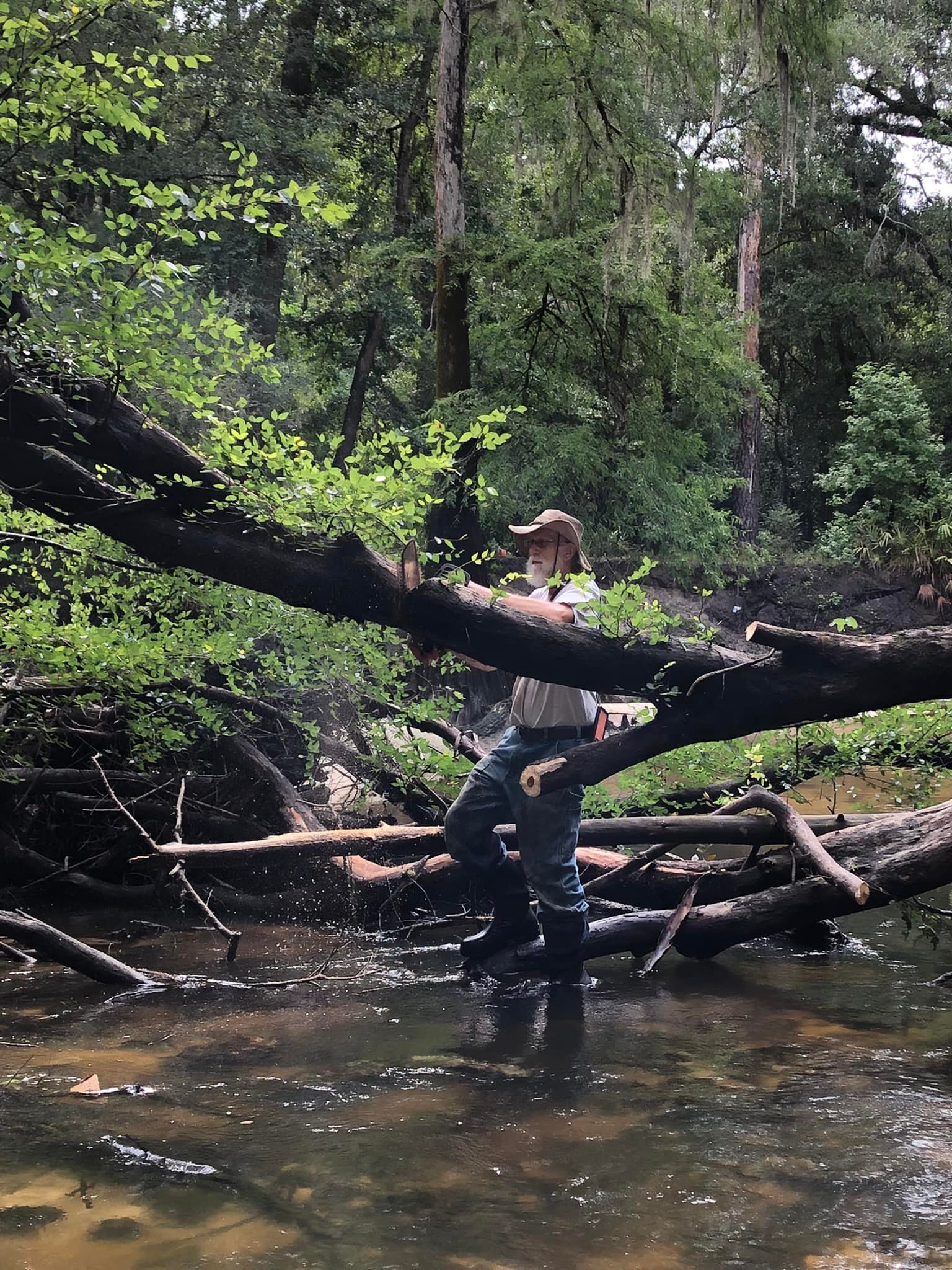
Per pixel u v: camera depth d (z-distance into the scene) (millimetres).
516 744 4367
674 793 6047
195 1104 3000
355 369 21984
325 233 18516
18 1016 3963
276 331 17125
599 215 14438
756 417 22125
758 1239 2205
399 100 19062
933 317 25656
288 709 6477
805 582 19719
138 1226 2248
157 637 5266
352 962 4895
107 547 5234
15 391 3455
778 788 5918
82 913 5875
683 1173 2537
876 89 23141
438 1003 4184
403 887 5434
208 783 6227
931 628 3818
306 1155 2633
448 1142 2715
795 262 24750
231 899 5879
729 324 15477
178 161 13664
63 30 3348
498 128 14078
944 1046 3582
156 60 3346
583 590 3961
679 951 4836
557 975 4547
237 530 3740
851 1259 2123
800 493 26172
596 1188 2449
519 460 14781
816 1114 2934
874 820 5152
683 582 18250
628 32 13133
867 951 5117
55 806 6016
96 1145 2691
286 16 18047
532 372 14609
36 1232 2215
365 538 3936
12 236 3211
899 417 20719
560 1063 3398
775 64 12812
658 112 12766
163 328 3436
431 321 21000
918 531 20094
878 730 5406
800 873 4895
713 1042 3639
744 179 19781
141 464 3631
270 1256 2115
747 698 3824
